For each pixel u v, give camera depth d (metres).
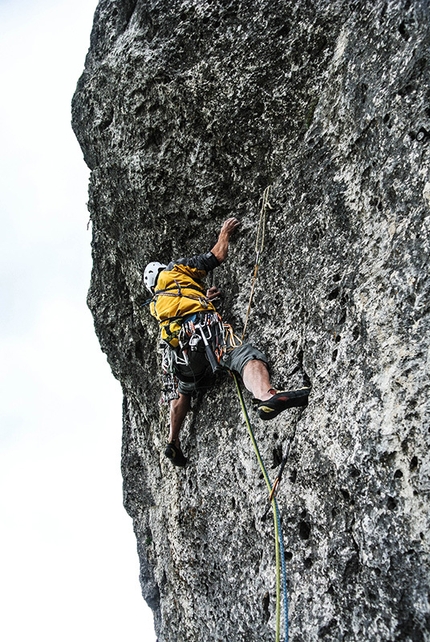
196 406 5.69
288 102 5.44
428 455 3.37
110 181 6.60
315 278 4.59
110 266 7.25
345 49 4.92
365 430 3.76
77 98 7.09
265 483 4.62
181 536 5.59
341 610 3.72
